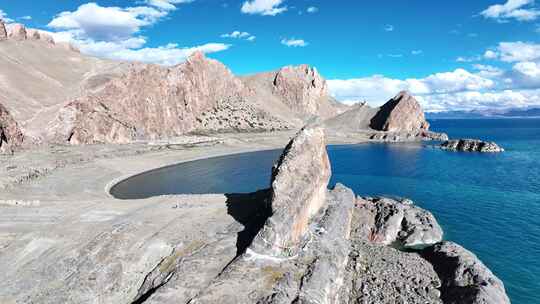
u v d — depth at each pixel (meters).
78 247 39.16
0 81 114.00
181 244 38.88
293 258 34.12
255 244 34.28
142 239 40.31
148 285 33.72
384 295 34.81
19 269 36.03
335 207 46.81
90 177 82.50
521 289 38.38
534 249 48.12
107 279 34.81
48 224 45.03
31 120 104.00
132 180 88.62
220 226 42.78
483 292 33.53
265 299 28.14
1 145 87.75
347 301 34.06
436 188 82.31
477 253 46.94
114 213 48.62
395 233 51.38
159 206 51.22
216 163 114.38
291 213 36.47
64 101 115.50
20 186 65.56
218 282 30.41
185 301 28.95
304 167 42.00
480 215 62.16
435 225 53.69
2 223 45.50
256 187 83.00
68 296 32.44
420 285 37.06
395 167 110.25
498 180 90.50
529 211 64.38
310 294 29.38
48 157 89.81
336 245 38.84
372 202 61.72
